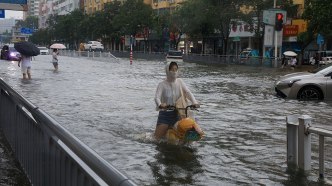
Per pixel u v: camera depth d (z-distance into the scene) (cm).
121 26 6725
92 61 4003
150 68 2906
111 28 7275
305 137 441
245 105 1047
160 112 576
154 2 6944
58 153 291
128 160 486
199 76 2209
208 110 935
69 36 9138
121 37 7262
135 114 843
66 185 274
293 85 1224
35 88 1316
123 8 6481
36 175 372
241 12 4197
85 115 816
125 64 3566
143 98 1130
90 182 221
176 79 577
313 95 1220
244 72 2672
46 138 325
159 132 575
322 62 3394
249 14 4209
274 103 1107
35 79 1678
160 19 5516
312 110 976
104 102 1022
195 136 515
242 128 714
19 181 403
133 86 1500
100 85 1500
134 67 3031
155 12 6266
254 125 746
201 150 544
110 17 7306
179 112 554
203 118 818
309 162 445
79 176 242
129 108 929
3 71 2139
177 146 559
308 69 3200
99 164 196
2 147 527
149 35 6756
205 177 426
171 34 5706
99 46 6606
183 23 4816
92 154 210
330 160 505
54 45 3500
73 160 250
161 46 6178
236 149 555
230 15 4125
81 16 8938
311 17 3388
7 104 550
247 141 608
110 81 1692
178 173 438
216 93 1344
